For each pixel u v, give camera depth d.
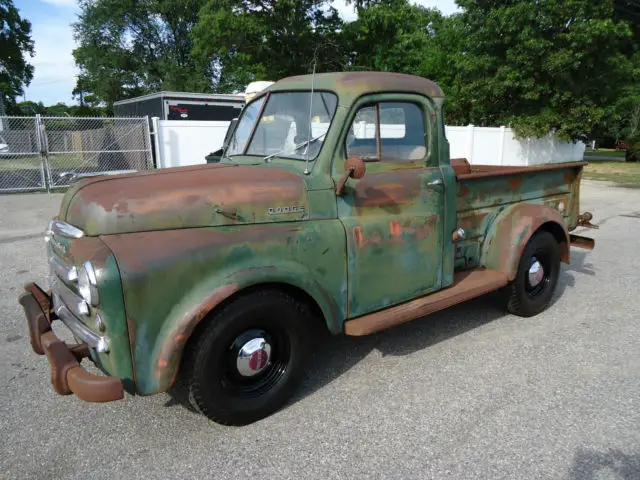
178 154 14.22
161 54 37.12
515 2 18.62
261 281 2.74
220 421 2.86
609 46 18.34
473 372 3.58
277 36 21.95
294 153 3.31
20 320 4.59
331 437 2.84
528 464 2.59
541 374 3.54
